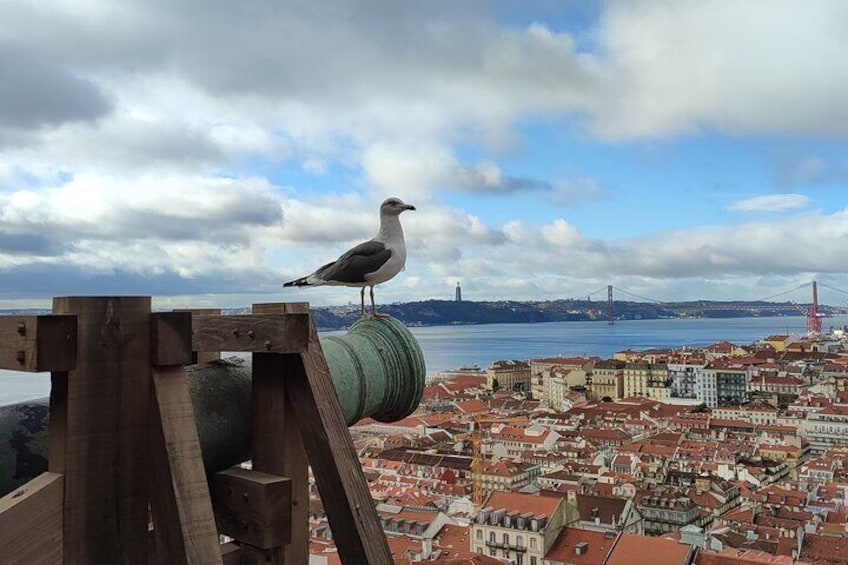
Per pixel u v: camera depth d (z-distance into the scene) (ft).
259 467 12.07
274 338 10.98
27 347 9.61
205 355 11.80
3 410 11.38
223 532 11.89
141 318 10.41
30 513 9.46
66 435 9.86
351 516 11.32
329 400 11.60
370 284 19.79
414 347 16.11
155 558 11.21
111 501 10.14
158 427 10.31
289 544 11.74
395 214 20.36
